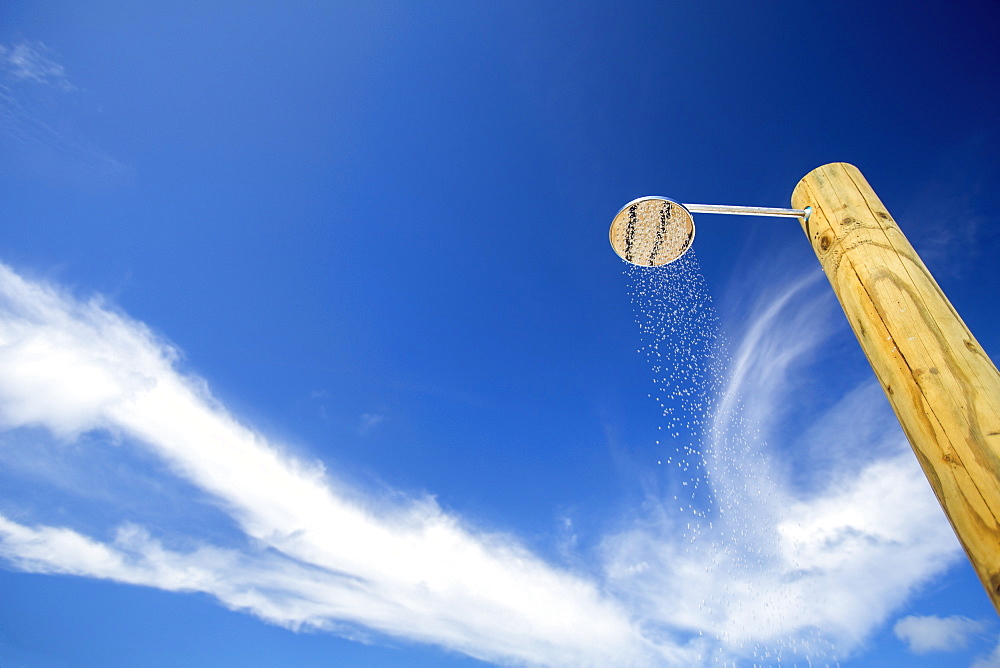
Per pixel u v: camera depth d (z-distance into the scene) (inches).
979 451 44.8
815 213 63.3
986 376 47.7
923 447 48.3
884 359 52.2
